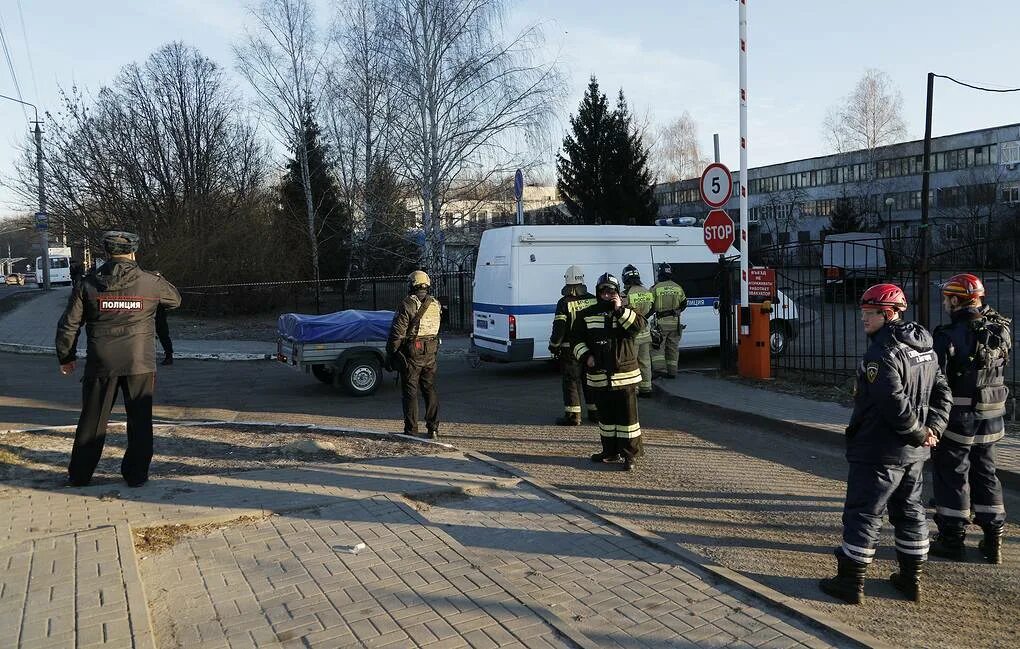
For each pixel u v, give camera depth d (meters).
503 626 3.63
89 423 5.91
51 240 40.16
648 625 3.68
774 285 10.98
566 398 8.91
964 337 4.71
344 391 11.55
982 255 11.49
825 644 3.49
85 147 30.28
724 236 11.35
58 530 4.90
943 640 3.65
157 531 4.95
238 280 25.36
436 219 22.59
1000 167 50.31
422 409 10.06
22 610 3.71
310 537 4.88
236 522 5.19
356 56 24.48
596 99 42.97
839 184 62.19
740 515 5.59
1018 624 3.83
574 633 3.54
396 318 7.89
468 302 21.06
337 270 31.58
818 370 11.04
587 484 6.43
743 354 11.31
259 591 4.09
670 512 5.66
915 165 56.78
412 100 22.23
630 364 6.91
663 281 11.49
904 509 4.16
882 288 4.16
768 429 8.55
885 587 4.30
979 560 4.76
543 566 4.45
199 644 3.52
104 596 3.87
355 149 26.88
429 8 22.08
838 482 6.46
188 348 17.31
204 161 33.50
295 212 30.95
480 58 22.22
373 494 5.77
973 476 4.77
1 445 7.33
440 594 4.01
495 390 11.61
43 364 15.02
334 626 3.66
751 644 3.49
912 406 3.96
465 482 6.12
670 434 8.43
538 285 12.43
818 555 4.78
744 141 11.02
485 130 22.28
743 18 10.82
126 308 5.88
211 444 7.59
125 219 30.47
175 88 34.47
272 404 10.52
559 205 46.22
